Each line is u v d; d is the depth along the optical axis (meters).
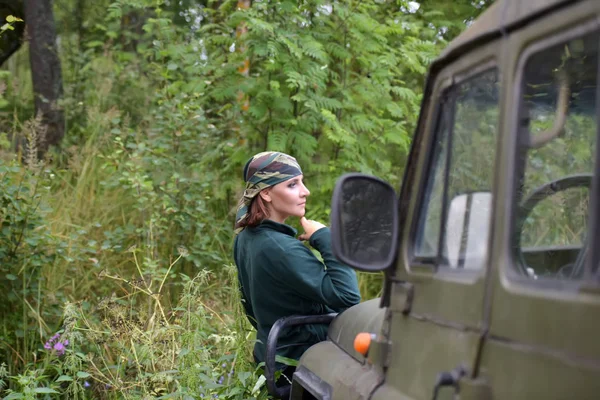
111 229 6.12
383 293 2.11
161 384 3.80
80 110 8.27
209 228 5.88
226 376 3.89
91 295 5.27
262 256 3.20
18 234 4.88
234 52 6.15
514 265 1.57
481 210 1.73
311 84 5.69
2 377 4.21
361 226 2.08
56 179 6.64
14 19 5.23
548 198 2.21
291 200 3.30
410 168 2.08
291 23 5.90
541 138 2.10
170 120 6.07
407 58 5.99
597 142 1.44
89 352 4.30
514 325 1.49
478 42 1.75
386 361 2.06
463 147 1.83
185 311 3.94
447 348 1.71
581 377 1.31
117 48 9.66
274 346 3.03
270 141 5.61
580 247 2.27
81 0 10.52
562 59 1.79
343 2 6.06
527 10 1.57
